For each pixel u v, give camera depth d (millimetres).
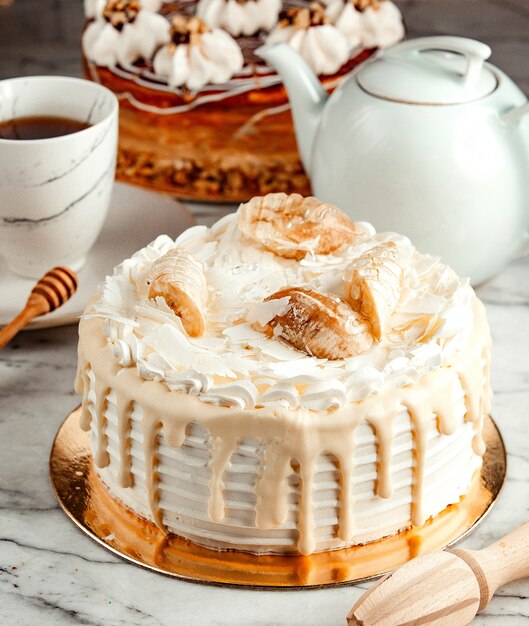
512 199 1306
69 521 1181
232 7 1422
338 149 1315
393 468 1129
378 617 1074
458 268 1326
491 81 1317
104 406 1146
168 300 1156
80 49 1672
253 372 1125
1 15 1756
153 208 1422
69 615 1122
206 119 1416
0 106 1355
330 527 1138
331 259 1211
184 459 1122
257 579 1131
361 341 1137
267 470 1110
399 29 1464
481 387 1161
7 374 1296
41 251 1339
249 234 1222
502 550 1121
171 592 1132
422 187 1291
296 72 1355
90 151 1312
